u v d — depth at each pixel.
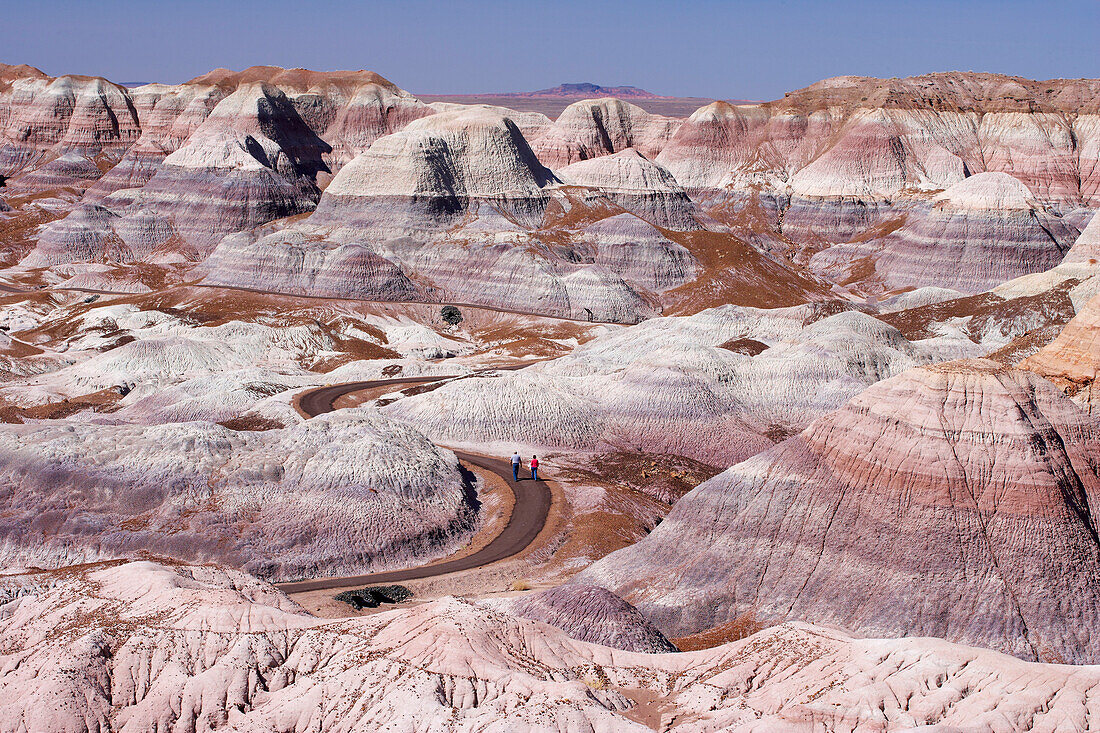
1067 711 26.08
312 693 30.42
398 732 28.08
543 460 72.06
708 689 30.11
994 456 42.22
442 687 29.22
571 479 66.69
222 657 31.84
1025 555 40.34
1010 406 43.19
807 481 44.81
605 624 35.91
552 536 56.50
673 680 31.66
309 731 29.53
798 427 80.56
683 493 66.50
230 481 55.69
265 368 102.75
